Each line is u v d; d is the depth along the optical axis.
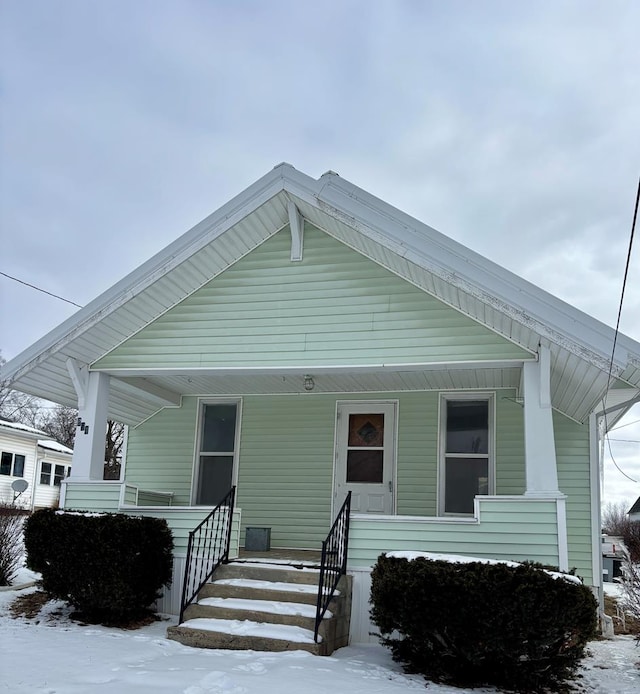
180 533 9.25
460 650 6.47
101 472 10.00
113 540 8.23
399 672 6.78
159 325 9.90
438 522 8.20
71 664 6.09
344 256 9.33
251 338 9.44
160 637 7.61
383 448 11.77
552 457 8.07
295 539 11.84
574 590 6.33
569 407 10.27
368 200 8.66
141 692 5.16
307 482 12.04
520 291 7.84
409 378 11.01
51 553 8.45
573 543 10.48
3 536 10.75
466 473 11.30
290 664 6.39
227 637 7.19
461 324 8.68
